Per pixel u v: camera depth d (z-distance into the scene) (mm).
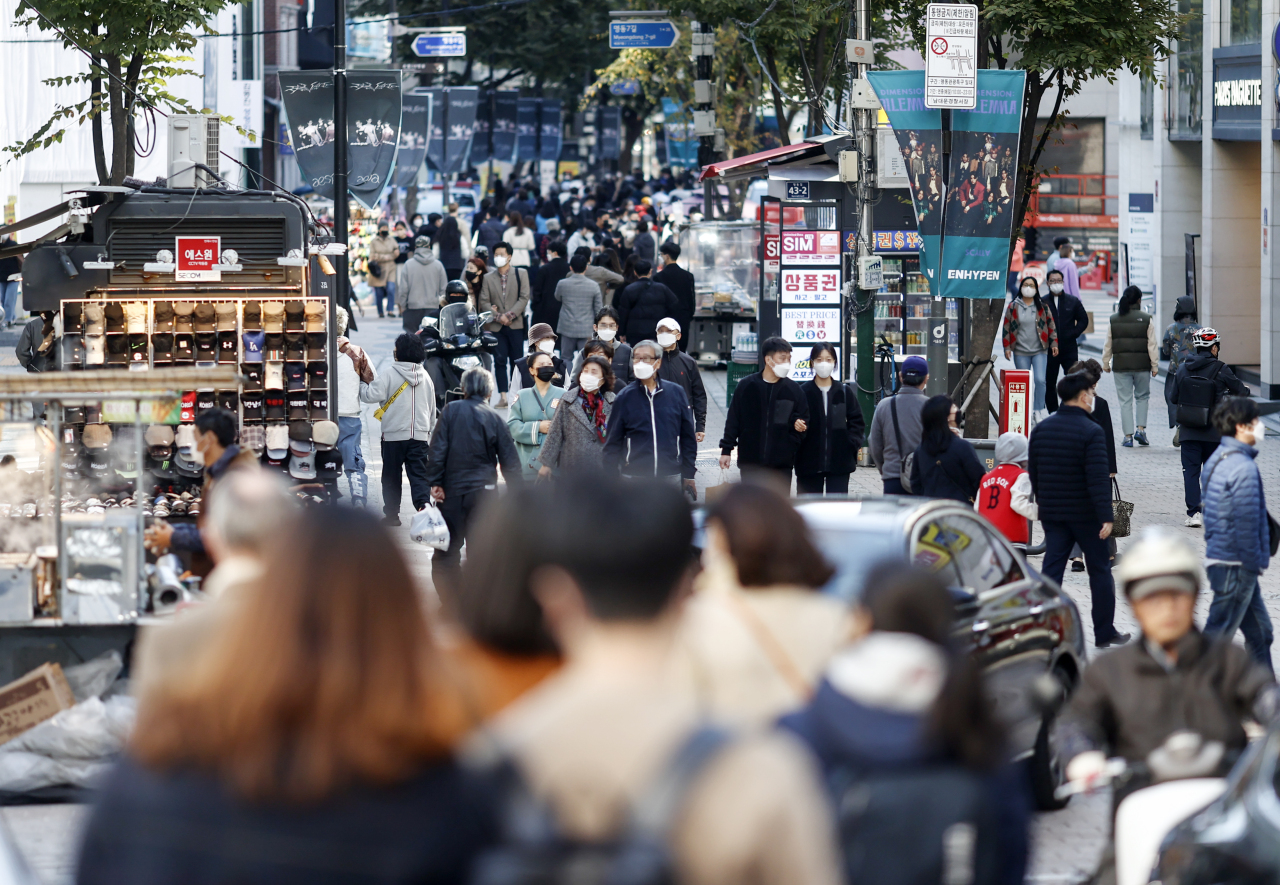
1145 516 61688
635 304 82500
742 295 105000
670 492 10672
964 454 44156
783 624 18797
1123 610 47812
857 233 72188
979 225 64312
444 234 130500
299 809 9883
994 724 14266
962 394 76562
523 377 58812
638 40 119938
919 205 64438
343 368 57312
